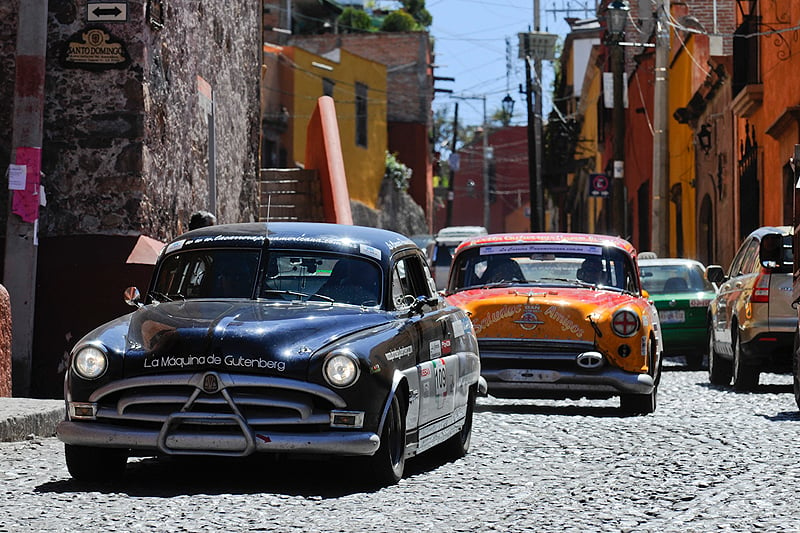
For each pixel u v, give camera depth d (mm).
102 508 10977
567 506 11383
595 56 77562
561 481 12844
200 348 11773
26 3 19703
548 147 96250
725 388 24781
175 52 23703
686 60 53156
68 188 21328
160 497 11562
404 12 97250
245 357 11695
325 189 37281
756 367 23688
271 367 11656
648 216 64000
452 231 59719
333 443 11656
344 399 11719
